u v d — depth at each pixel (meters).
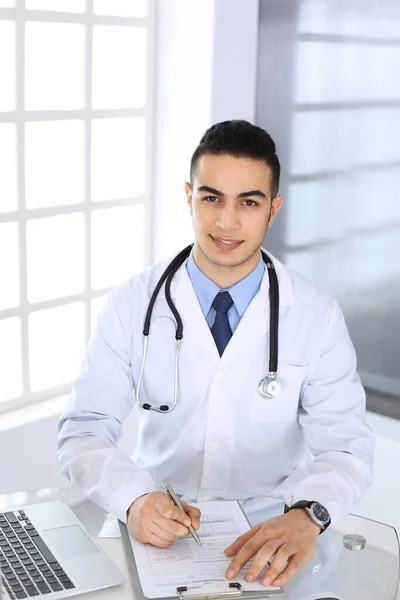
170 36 2.76
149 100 2.84
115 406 1.75
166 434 1.77
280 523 1.41
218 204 1.60
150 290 1.80
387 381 2.59
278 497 1.55
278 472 1.78
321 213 2.67
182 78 2.76
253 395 1.72
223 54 2.67
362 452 1.67
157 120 2.86
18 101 2.46
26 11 2.42
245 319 1.72
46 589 1.24
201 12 2.66
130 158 2.93
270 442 1.75
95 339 1.78
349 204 2.60
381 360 2.60
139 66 2.83
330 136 2.61
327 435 1.70
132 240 3.00
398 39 2.40
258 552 1.32
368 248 2.57
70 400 1.76
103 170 2.99
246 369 1.72
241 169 1.56
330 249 2.67
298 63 2.64
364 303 2.61
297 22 2.61
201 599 1.23
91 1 2.59
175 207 2.88
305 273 2.74
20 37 2.43
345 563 1.38
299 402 1.80
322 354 1.76
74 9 2.93
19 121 2.47
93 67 2.93
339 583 1.32
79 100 3.00
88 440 1.65
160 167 2.89
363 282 2.60
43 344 3.15
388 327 2.56
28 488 2.55
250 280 1.74
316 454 1.72
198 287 1.75
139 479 1.51
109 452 1.60
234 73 2.72
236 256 1.63
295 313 1.76
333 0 2.52
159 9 2.76
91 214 2.97
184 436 1.74
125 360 1.77
